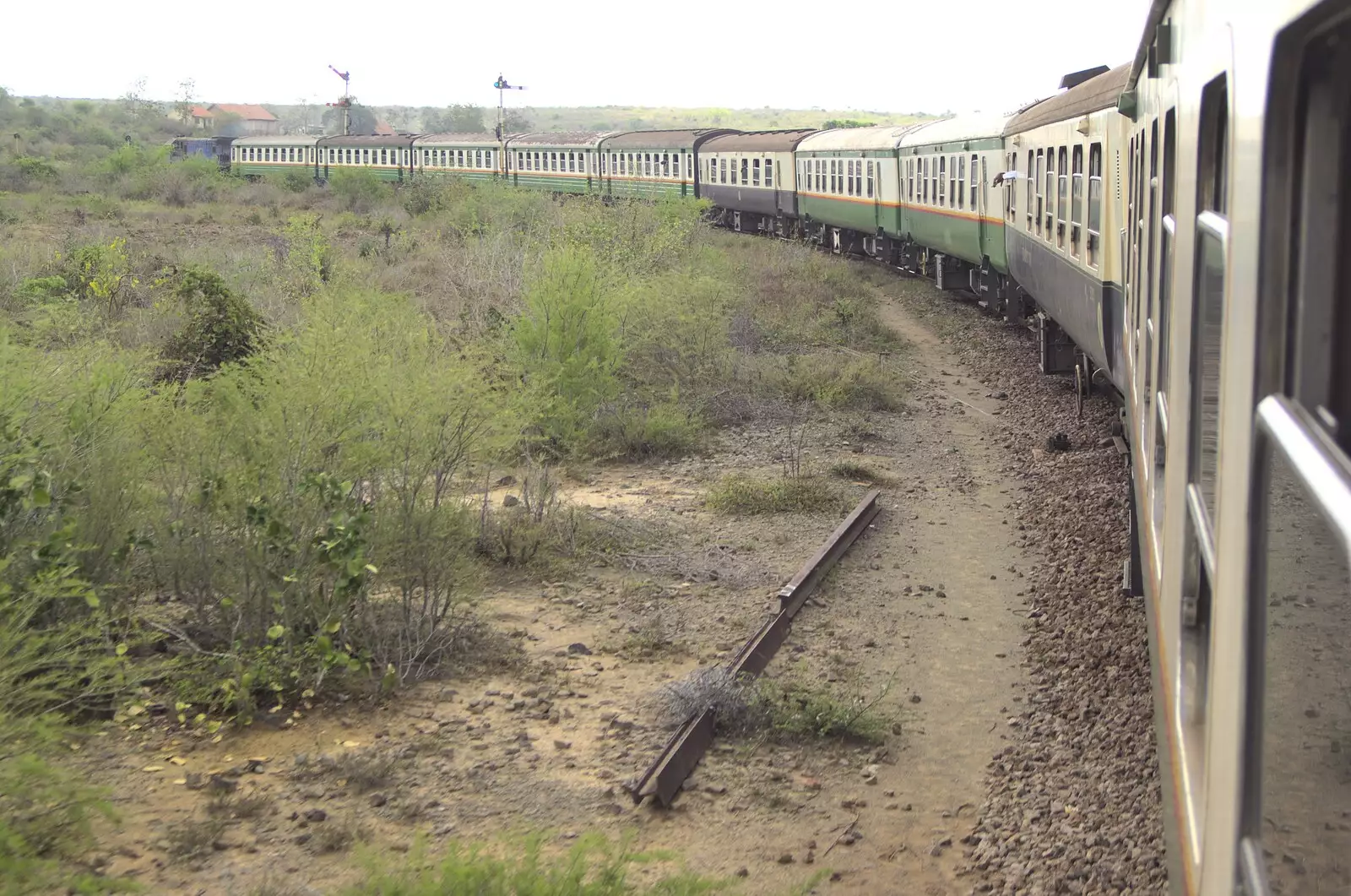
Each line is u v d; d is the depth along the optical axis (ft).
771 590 28.09
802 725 20.83
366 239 96.94
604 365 42.60
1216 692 6.73
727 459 41.06
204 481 23.02
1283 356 5.53
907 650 24.90
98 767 18.20
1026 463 40.09
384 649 23.15
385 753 19.27
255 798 17.48
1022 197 53.83
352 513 23.20
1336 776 4.53
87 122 381.60
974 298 79.82
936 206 76.69
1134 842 16.51
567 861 15.01
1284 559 5.14
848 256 107.76
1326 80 5.23
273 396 23.94
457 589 24.90
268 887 15.19
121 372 24.62
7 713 15.87
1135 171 22.80
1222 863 6.34
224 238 102.27
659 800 18.01
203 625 22.91
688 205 83.41
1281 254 5.54
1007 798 18.61
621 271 56.44
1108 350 32.99
